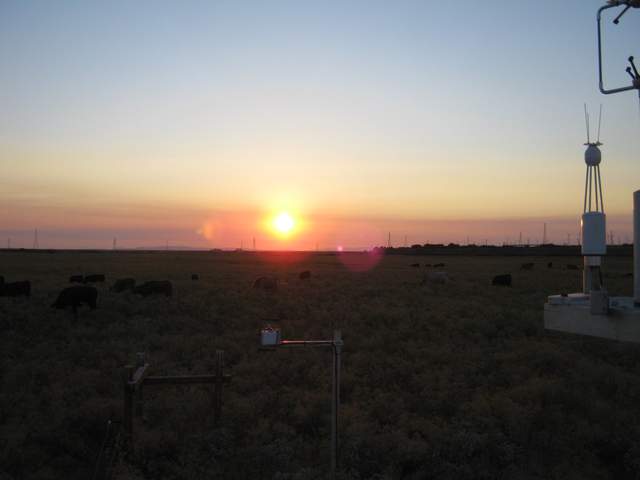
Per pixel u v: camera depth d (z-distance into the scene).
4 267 71.31
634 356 19.38
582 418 13.11
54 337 22.14
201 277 56.62
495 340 22.78
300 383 15.98
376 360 18.28
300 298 35.59
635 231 5.64
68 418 12.07
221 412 12.50
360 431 11.57
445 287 45.97
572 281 52.81
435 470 10.16
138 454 10.33
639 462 10.52
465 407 13.55
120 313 28.62
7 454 10.18
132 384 10.63
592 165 6.00
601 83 5.88
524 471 10.29
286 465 10.19
